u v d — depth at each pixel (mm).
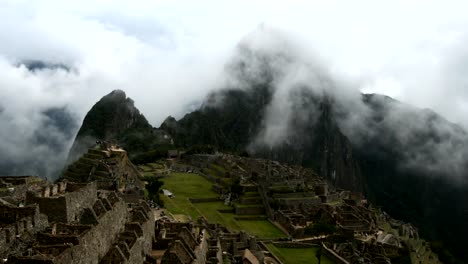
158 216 89938
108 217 55562
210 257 70750
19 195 57375
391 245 130375
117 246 50312
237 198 164875
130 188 117938
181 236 65875
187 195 163500
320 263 106250
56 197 51188
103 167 131250
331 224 137125
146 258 58781
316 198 168375
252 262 80875
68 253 39875
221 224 125938
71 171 136375
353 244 125312
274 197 162125
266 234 130875
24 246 42000
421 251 161500
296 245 121125
